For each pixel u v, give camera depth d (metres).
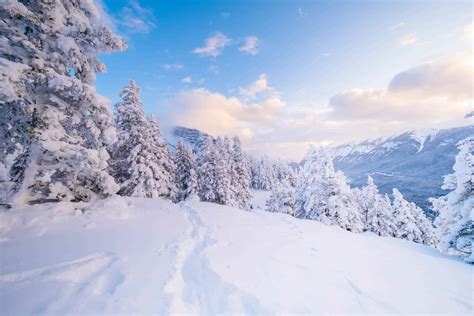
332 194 20.73
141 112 18.41
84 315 2.87
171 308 3.23
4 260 4.05
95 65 8.52
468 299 4.94
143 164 17.84
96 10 8.10
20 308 2.87
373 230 28.09
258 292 3.97
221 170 29.48
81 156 6.79
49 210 6.70
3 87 5.24
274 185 35.56
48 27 6.93
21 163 7.03
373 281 5.30
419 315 4.05
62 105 7.09
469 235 12.63
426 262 7.71
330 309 3.82
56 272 3.75
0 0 5.65
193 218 9.44
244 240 7.08
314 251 6.98
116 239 5.66
